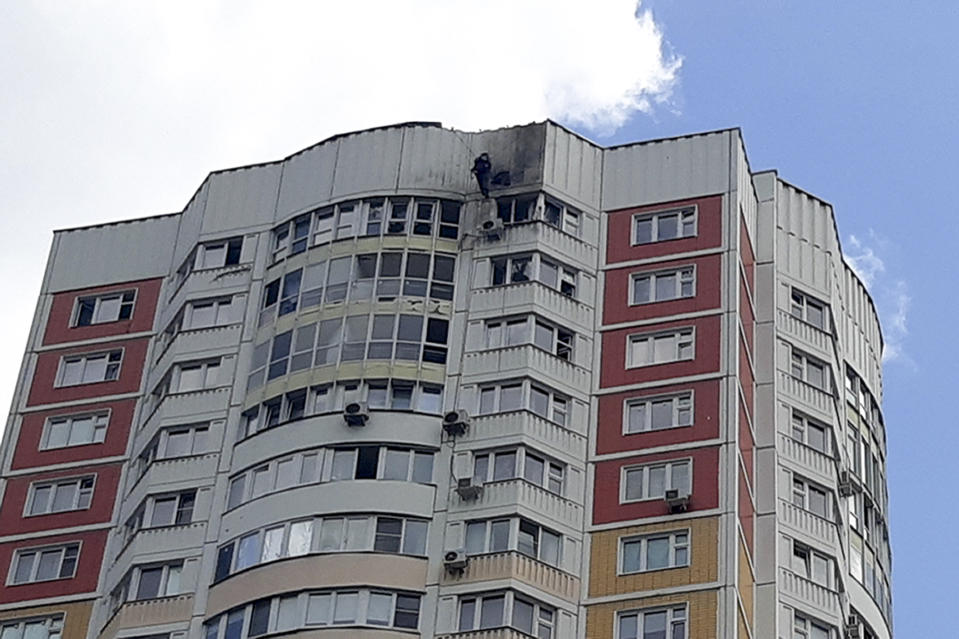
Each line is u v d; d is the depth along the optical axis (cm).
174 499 7156
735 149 7625
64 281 8262
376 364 7075
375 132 7744
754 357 7400
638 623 6538
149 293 8100
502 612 6506
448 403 7012
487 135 7700
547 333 7188
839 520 7262
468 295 7281
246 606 6650
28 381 7975
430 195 7525
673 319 7212
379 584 6562
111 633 6925
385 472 6831
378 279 7306
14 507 7588
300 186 7781
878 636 7362
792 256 7731
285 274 7512
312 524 6731
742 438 6975
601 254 7475
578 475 6900
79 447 7712
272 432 7050
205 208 7962
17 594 7338
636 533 6725
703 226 7438
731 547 6594
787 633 6794
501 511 6712
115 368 7919
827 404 7406
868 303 8306
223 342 7506
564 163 7644
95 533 7431
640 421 6994
